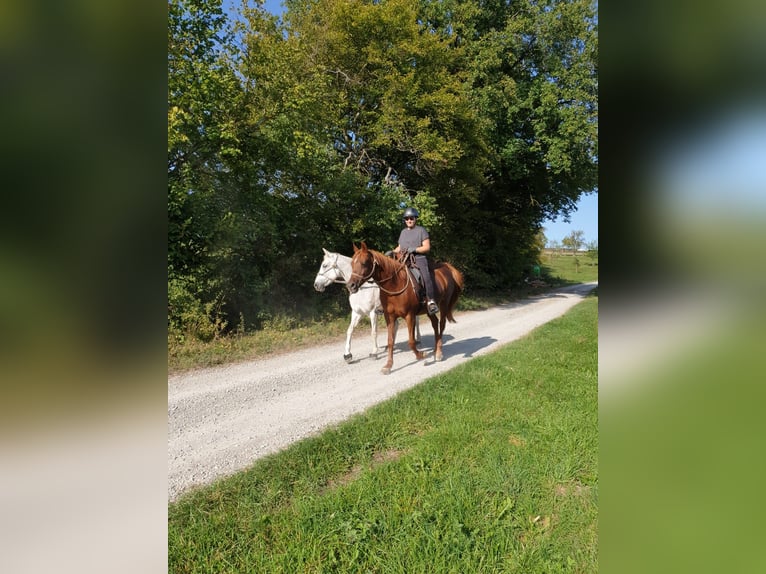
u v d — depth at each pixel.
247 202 8.76
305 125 9.53
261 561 2.01
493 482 2.56
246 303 8.41
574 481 2.58
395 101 11.86
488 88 14.57
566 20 14.76
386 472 2.72
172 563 2.01
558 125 15.78
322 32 11.67
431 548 2.03
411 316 5.62
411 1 12.64
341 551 2.06
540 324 10.04
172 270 7.19
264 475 2.76
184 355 6.19
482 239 18.52
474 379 4.70
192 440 3.47
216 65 7.15
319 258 10.40
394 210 11.61
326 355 6.66
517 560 1.93
